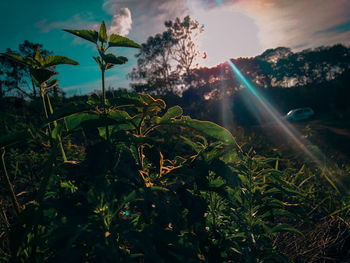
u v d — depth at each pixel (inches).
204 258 40.4
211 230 46.8
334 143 239.1
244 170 47.6
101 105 45.1
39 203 35.0
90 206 34.8
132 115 52.6
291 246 62.9
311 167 131.3
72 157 107.6
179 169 42.6
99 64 42.1
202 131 46.5
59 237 27.4
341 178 99.7
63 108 38.6
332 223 70.1
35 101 106.4
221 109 595.2
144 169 48.0
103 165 38.2
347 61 2102.6
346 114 640.4
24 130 35.8
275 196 54.4
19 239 35.3
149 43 1450.5
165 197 38.5
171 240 31.8
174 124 47.1
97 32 40.4
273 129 403.9
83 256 31.2
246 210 47.2
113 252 28.1
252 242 41.7
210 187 43.6
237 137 197.9
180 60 1501.0
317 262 56.4
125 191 36.0
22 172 95.3
